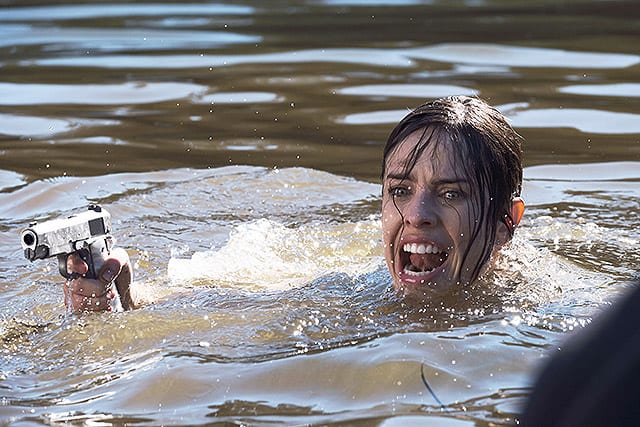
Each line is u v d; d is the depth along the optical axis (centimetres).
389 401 294
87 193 643
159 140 782
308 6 1523
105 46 1209
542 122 809
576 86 938
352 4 1532
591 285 414
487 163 397
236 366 325
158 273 490
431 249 395
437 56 1100
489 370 312
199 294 423
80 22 1404
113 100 929
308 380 311
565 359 102
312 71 1037
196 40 1234
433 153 392
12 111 890
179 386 312
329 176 670
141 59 1119
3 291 461
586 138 759
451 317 368
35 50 1196
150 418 291
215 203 621
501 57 1087
